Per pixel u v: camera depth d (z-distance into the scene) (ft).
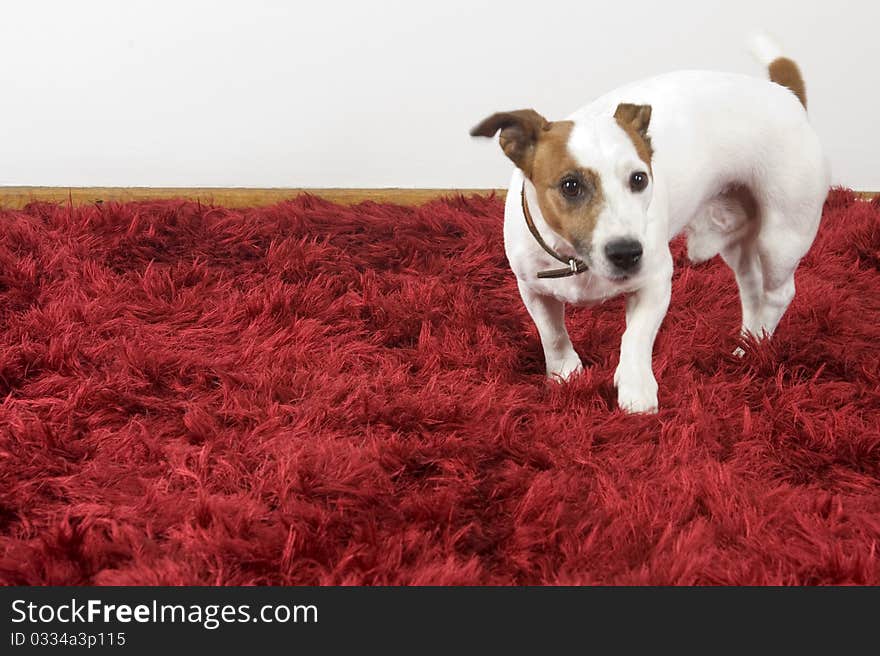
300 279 4.53
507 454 3.00
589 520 2.64
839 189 5.82
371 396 3.30
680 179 3.32
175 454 2.98
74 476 2.86
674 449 3.00
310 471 2.80
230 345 3.81
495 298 4.40
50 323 3.81
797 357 3.64
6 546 2.57
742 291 3.92
